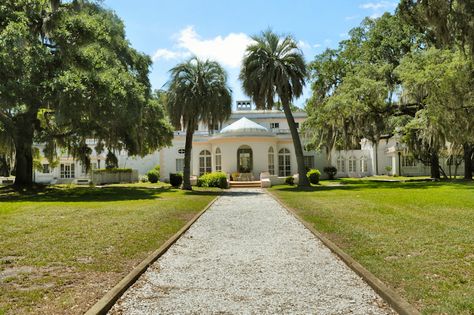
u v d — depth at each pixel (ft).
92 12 81.92
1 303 14.83
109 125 71.67
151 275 19.31
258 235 30.71
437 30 55.57
